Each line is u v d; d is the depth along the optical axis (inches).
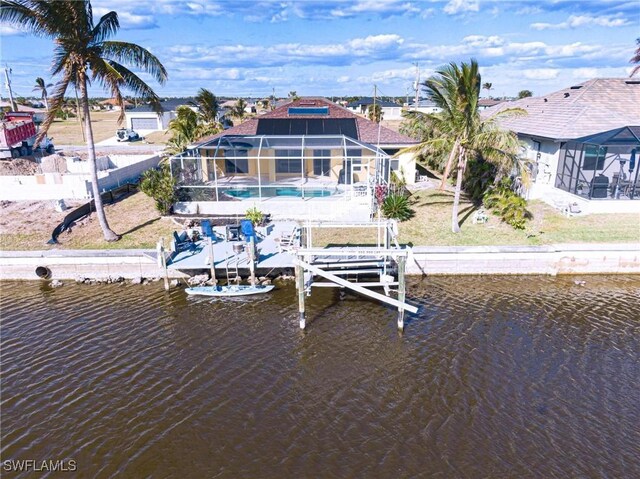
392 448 484.7
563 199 1194.0
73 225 1087.6
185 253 941.2
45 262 912.3
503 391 573.6
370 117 3201.3
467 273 917.8
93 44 876.6
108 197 1283.2
